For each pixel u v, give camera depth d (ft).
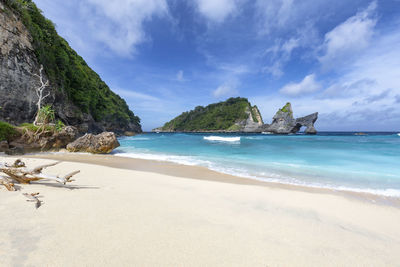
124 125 237.86
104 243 7.23
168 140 117.50
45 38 100.22
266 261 6.98
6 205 10.10
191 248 7.45
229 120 545.85
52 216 9.18
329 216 12.90
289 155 49.44
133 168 30.45
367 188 21.24
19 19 78.79
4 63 70.95
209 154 51.44
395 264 7.47
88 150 50.26
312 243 8.77
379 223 12.35
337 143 88.99
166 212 11.00
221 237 8.56
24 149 45.39
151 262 6.38
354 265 7.22
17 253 6.19
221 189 18.48
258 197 16.33
